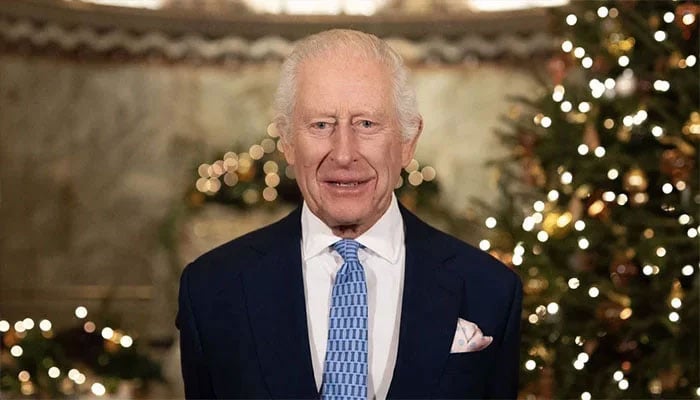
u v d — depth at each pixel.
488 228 5.39
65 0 8.87
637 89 4.99
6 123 8.89
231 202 8.36
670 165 4.81
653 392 4.94
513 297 2.67
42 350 6.53
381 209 2.58
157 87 9.38
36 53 8.91
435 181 8.61
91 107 9.23
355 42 2.48
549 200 5.15
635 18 4.93
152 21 9.22
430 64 9.27
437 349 2.56
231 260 2.71
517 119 6.05
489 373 2.65
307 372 2.54
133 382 7.12
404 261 2.67
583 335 4.98
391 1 9.30
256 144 8.97
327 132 2.47
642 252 4.71
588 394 4.89
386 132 2.47
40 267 9.11
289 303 2.60
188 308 2.67
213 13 9.30
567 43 5.17
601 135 5.09
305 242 2.68
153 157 9.38
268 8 9.40
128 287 9.25
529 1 8.89
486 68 9.16
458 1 9.16
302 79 2.49
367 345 2.53
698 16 4.84
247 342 2.59
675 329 4.67
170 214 8.72
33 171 9.05
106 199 9.28
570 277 5.00
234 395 2.58
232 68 9.45
